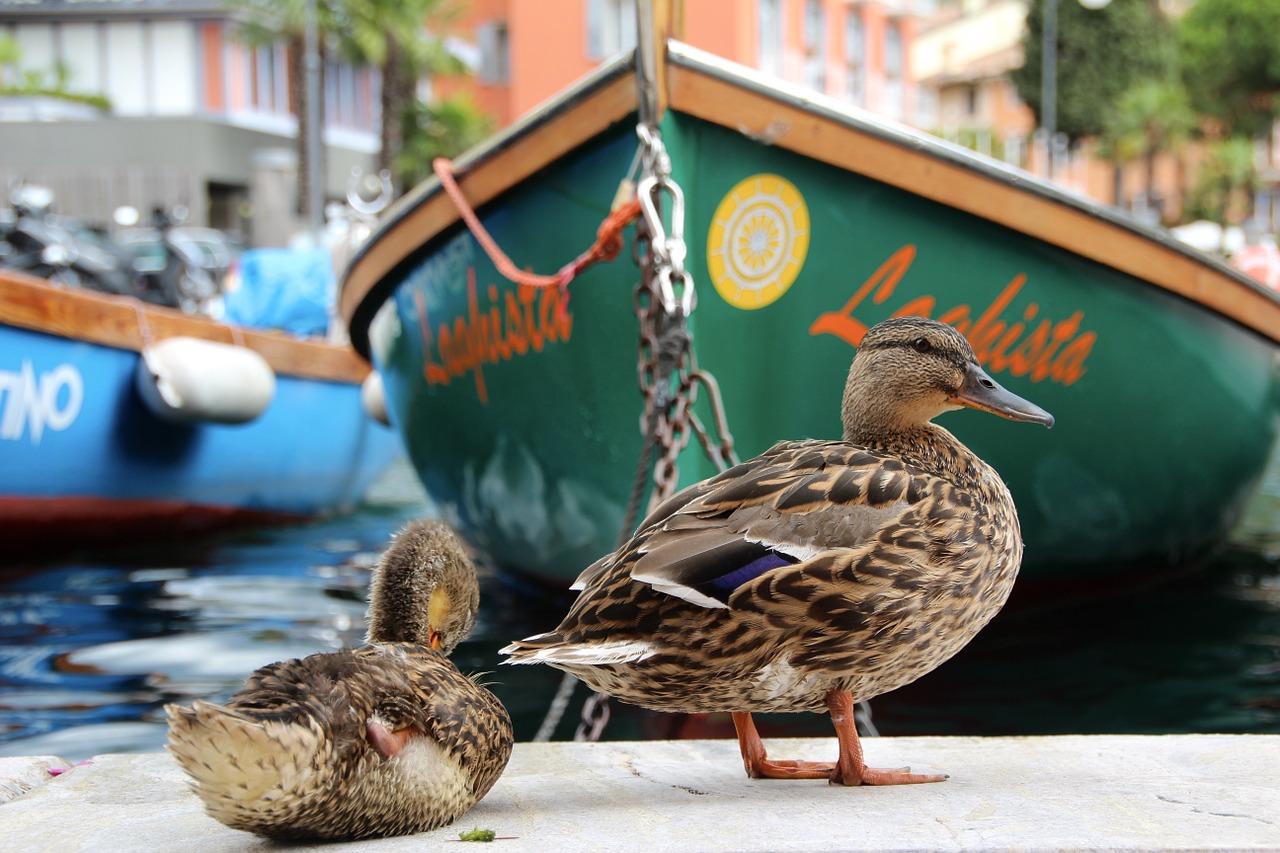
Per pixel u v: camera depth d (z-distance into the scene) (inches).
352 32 1289.4
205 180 1434.5
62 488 353.4
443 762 113.2
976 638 279.9
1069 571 289.0
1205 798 122.0
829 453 125.9
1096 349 251.9
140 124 1421.0
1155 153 2470.5
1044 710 226.1
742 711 127.8
